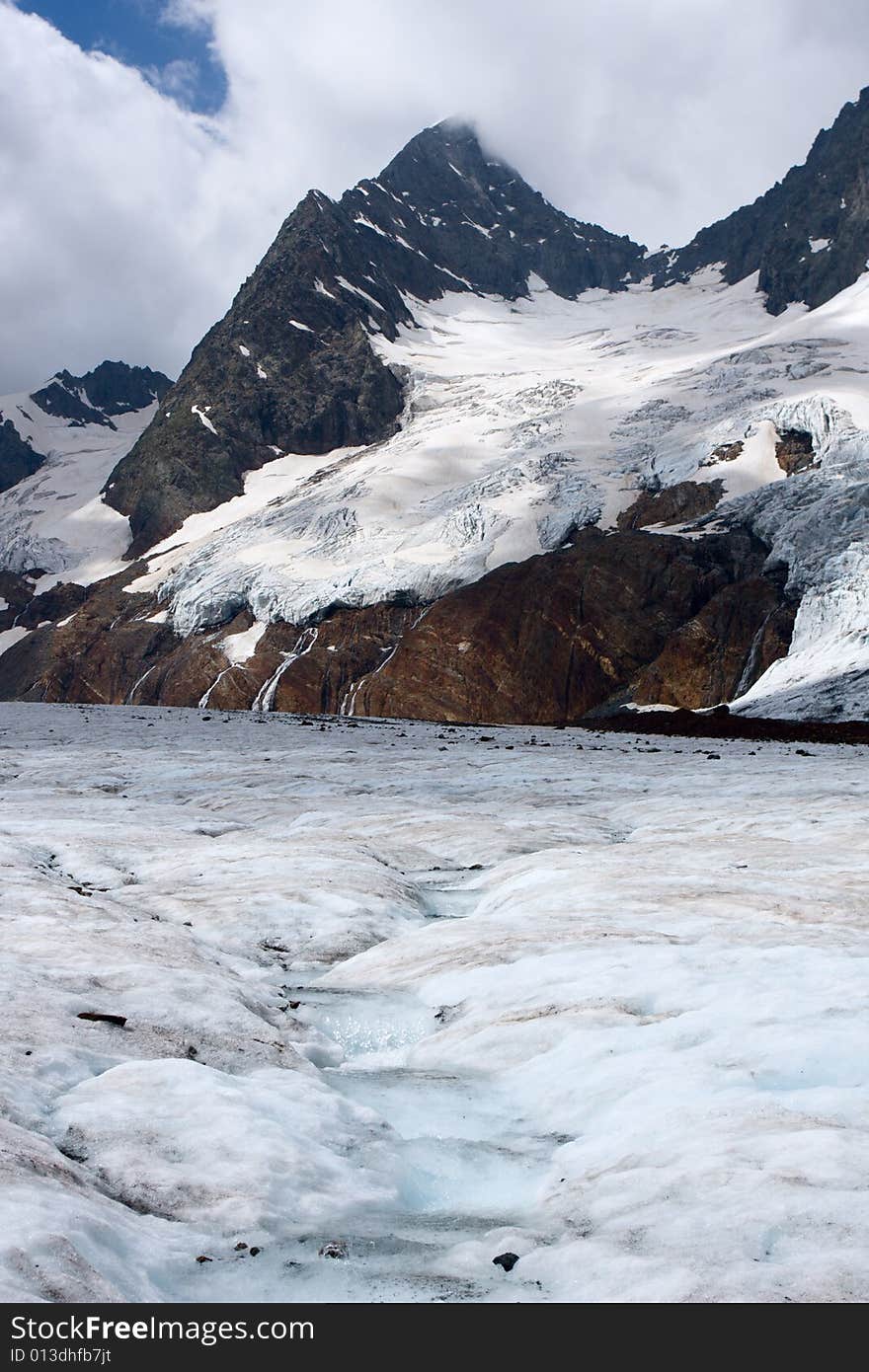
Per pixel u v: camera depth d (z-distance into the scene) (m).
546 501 155.38
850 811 23.30
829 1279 5.28
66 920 13.55
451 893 18.19
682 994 10.52
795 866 17.47
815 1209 5.86
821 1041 8.78
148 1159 7.04
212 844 21.44
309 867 18.38
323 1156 7.37
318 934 14.84
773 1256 5.56
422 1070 9.92
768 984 10.53
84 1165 6.95
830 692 67.50
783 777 32.22
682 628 119.12
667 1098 8.09
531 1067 9.41
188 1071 8.47
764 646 110.31
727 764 37.34
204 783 33.34
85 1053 8.80
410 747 45.72
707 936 12.69
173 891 16.97
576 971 11.46
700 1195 6.25
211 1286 5.78
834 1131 6.82
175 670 162.62
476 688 129.12
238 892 16.56
